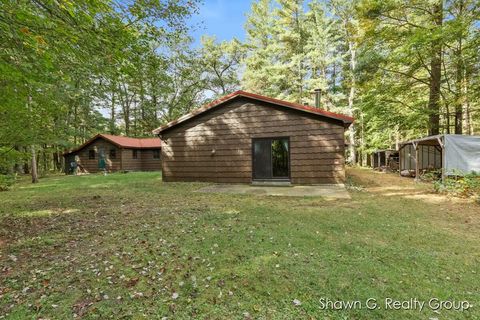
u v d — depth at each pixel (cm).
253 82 2591
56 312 224
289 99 2353
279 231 413
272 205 607
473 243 363
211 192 818
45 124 584
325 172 928
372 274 277
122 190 897
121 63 429
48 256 336
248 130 1018
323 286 255
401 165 1401
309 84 2255
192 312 222
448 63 1212
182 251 341
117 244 371
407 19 1156
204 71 2775
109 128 2806
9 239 403
